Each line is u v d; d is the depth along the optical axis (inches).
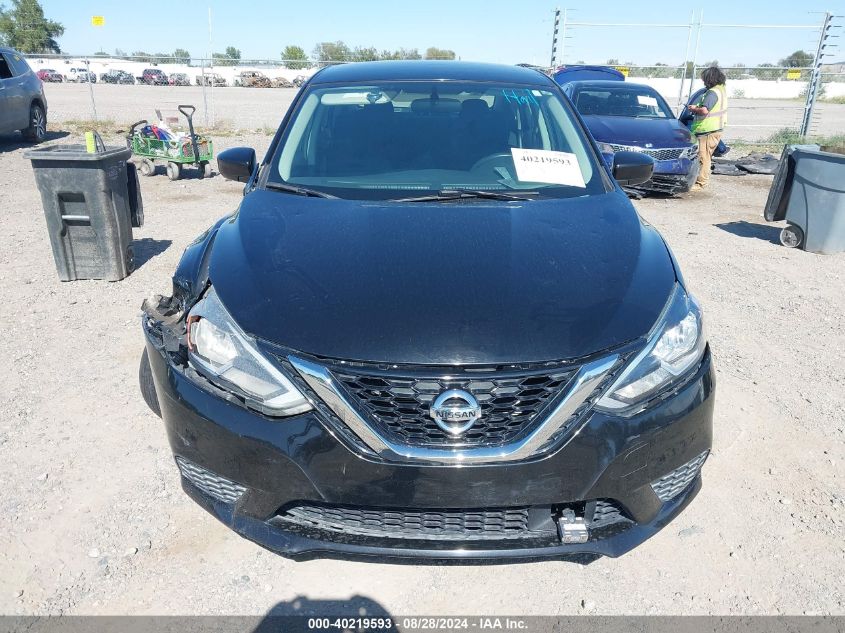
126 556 103.3
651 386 89.0
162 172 450.0
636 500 91.2
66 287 217.3
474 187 126.0
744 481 124.6
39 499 114.7
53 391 150.2
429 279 93.7
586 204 121.3
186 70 1807.3
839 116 991.6
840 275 250.8
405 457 83.0
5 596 95.5
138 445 130.6
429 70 155.9
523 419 84.0
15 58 540.4
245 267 99.0
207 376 90.9
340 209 115.3
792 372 167.9
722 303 217.3
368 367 83.2
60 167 207.9
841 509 117.0
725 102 413.7
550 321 87.3
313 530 90.0
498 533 88.9
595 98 431.5
